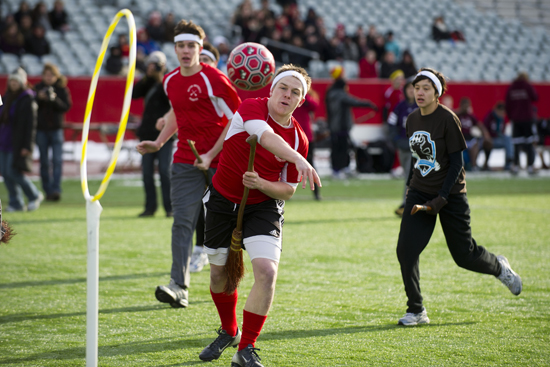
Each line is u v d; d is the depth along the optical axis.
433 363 6.43
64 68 35.34
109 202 20.47
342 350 6.84
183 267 8.72
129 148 29.95
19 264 11.15
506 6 56.34
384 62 36.12
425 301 8.96
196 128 9.11
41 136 20.23
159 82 15.45
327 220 16.91
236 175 6.46
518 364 6.42
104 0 42.16
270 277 6.18
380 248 12.98
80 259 11.61
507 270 8.55
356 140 31.83
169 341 7.18
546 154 39.81
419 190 8.10
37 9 36.41
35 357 6.59
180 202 8.91
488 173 32.88
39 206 19.20
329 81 33.12
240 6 37.94
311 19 39.75
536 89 36.41
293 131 6.43
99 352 6.77
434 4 51.62
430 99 7.96
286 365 6.36
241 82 10.20
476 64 46.09
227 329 6.82
